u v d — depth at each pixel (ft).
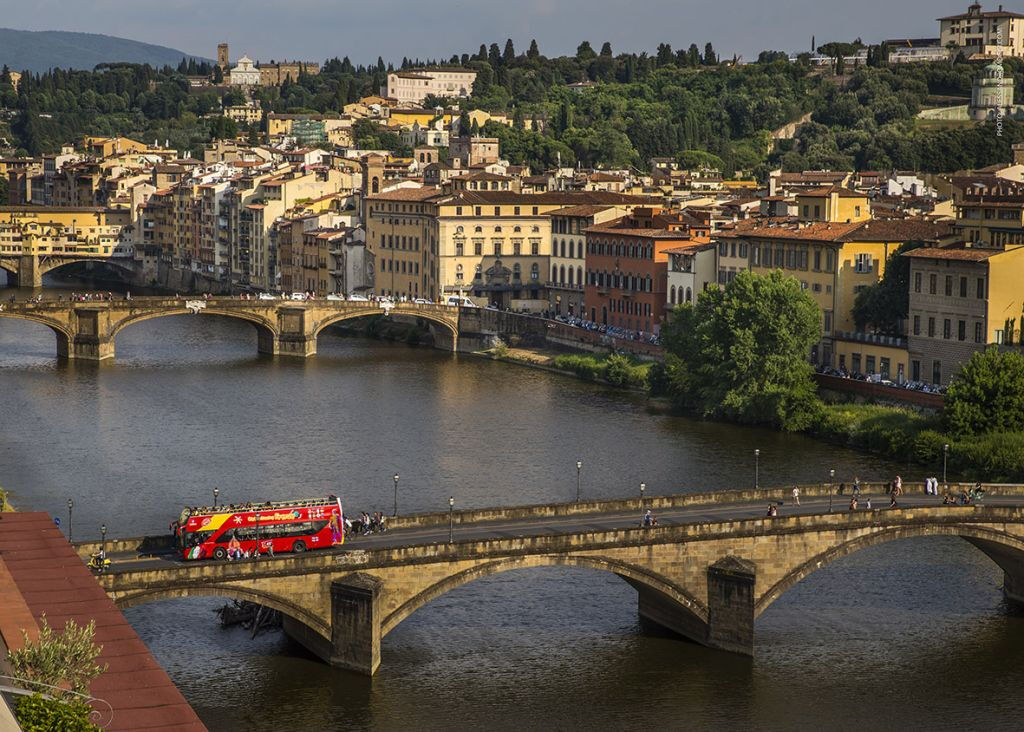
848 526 471.21
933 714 413.59
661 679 432.66
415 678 428.15
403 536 460.55
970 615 489.26
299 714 402.52
